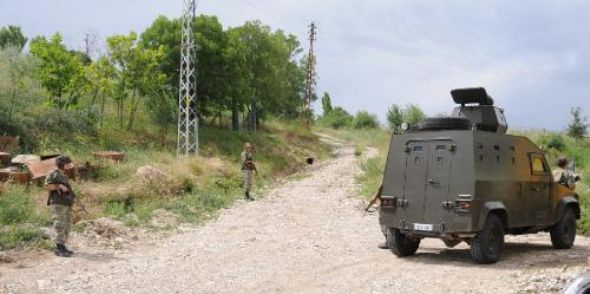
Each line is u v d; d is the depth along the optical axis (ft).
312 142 155.43
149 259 35.42
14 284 28.25
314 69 200.64
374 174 87.71
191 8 93.20
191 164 75.41
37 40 90.68
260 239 43.68
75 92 92.02
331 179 91.20
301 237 44.83
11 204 42.45
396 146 35.94
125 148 83.46
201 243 41.55
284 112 202.80
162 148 92.79
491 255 33.32
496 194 33.91
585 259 34.12
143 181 58.44
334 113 262.06
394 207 35.35
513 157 35.88
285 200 68.64
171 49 111.86
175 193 60.90
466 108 39.32
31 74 87.81
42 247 36.19
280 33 167.53
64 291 27.25
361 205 64.69
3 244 35.40
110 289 27.76
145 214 49.01
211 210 57.31
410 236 35.40
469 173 32.73
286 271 32.27
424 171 34.35
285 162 113.19
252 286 28.66
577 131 137.90
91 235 40.50
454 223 32.76
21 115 77.87
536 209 37.24
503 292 26.11
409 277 30.27
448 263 34.17
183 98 93.15
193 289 28.02
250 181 67.97
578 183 71.05
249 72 128.88
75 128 82.79
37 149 70.49
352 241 43.14
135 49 96.73
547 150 118.83
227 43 118.83
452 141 33.63
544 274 28.58
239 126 141.18
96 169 61.00
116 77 96.37
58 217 35.32
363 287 28.25
